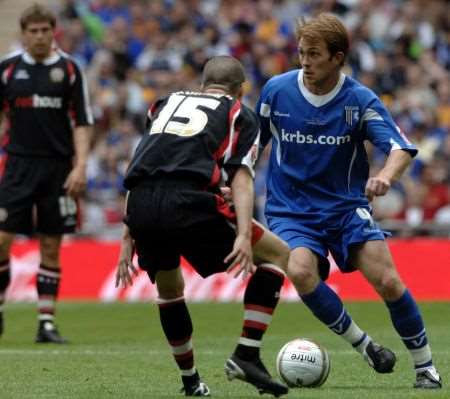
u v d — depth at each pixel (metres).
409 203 60.97
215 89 22.19
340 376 26.36
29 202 36.28
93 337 38.22
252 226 21.02
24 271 56.09
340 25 24.14
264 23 81.62
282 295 52.41
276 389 20.73
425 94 74.25
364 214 24.80
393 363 25.14
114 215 63.09
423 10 82.94
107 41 79.25
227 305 49.72
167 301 21.94
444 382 25.34
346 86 24.88
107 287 55.28
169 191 20.94
